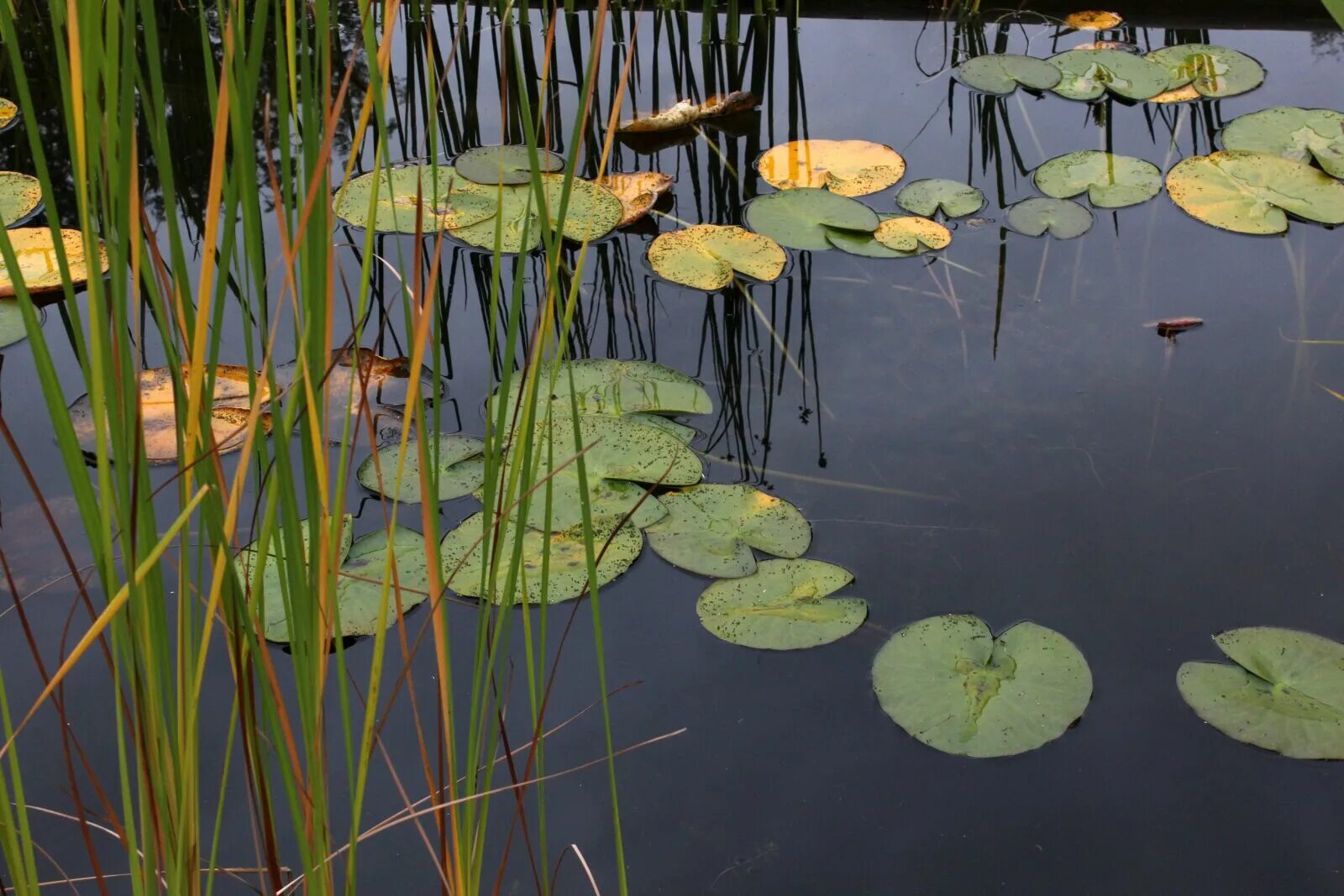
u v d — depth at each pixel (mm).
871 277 2252
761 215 2408
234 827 1275
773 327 2117
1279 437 1829
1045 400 1927
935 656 1483
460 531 1680
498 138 2754
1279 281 2203
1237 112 2793
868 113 2865
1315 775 1337
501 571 1608
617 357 2039
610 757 921
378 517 1716
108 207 650
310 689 796
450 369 2016
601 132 2799
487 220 2391
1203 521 1686
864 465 1807
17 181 2498
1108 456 1808
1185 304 2145
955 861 1257
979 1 3307
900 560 1641
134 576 682
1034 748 1375
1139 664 1478
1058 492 1744
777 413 1914
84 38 588
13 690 1402
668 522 1708
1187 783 1331
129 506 696
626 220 2391
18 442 1818
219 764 1339
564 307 2158
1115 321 2105
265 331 723
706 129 2814
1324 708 1402
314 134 673
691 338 2094
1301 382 1939
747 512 1717
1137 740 1386
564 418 1881
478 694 870
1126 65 2961
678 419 1913
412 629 1526
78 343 666
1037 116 2820
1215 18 3258
